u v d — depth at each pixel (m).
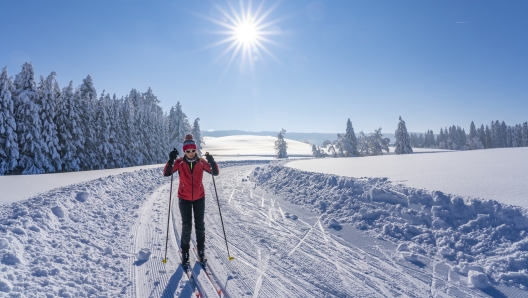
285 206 7.65
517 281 3.26
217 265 4.02
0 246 3.48
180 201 4.17
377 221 5.42
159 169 18.52
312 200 7.56
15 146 22.44
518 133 82.00
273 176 12.22
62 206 5.76
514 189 5.38
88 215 6.11
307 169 11.27
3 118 22.05
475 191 5.40
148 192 10.39
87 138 28.06
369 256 4.26
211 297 3.15
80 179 14.14
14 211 5.16
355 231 5.29
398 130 44.22
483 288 3.24
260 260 4.20
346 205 6.44
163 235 5.32
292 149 98.12
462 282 3.40
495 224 4.26
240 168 22.47
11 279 2.98
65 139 25.78
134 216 6.66
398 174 8.40
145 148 37.34
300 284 3.49
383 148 51.12
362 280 3.55
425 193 5.47
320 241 4.95
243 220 6.40
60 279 3.26
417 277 3.58
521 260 3.48
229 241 5.04
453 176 7.33
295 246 4.75
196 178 4.18
